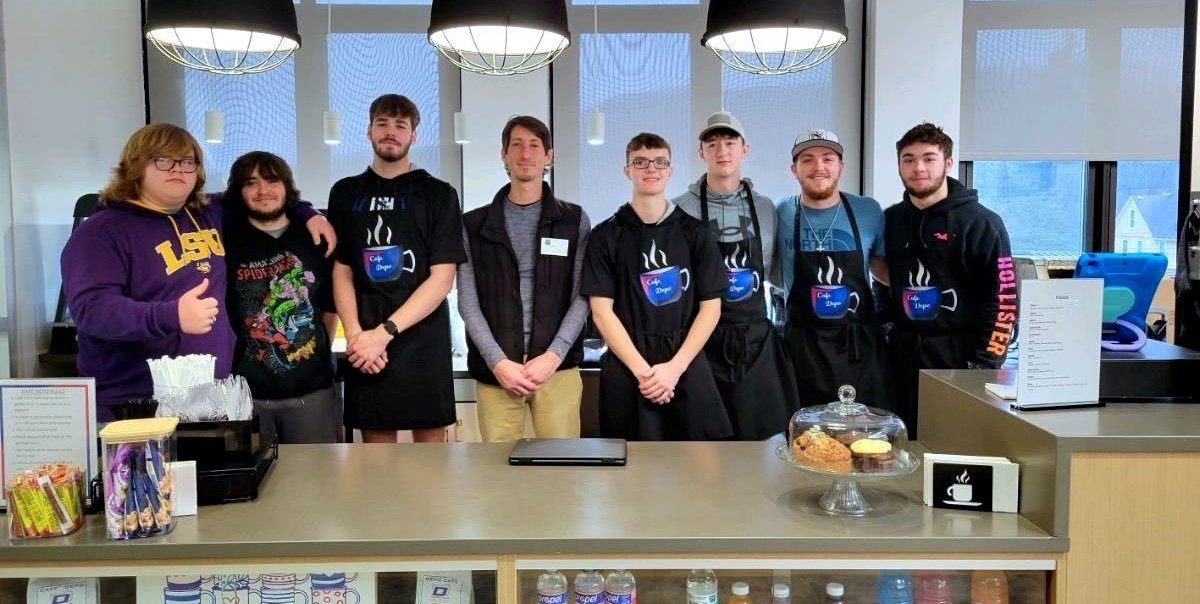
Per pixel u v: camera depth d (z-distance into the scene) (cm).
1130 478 159
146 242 248
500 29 250
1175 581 161
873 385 326
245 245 298
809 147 324
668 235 305
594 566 159
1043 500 164
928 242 315
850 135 539
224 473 179
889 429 173
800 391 331
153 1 232
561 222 317
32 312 386
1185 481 159
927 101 519
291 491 187
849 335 325
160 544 157
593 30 532
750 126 538
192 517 171
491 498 182
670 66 534
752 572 180
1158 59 534
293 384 300
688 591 172
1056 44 534
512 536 159
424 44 529
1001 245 306
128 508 158
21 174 379
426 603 167
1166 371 188
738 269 319
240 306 297
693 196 328
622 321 309
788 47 268
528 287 316
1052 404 183
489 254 316
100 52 460
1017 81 536
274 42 263
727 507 176
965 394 201
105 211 246
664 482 193
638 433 303
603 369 311
